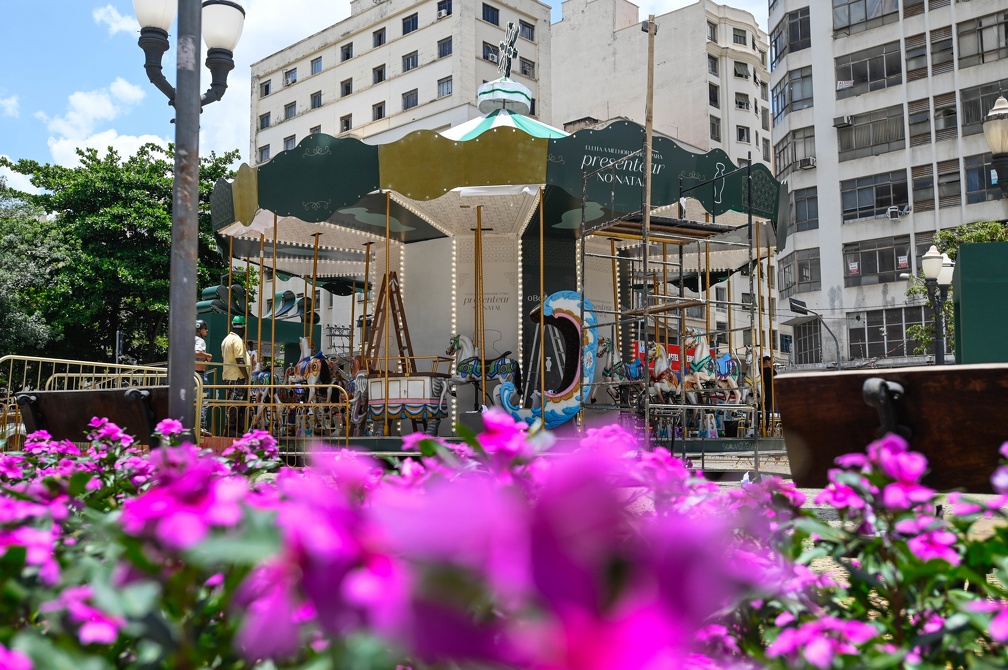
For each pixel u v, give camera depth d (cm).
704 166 1105
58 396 693
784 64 3988
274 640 74
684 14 4950
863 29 3738
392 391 1109
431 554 56
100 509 286
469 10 4297
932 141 3534
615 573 53
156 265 3341
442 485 65
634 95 4909
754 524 172
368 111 4616
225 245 1420
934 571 171
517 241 1323
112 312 3475
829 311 3744
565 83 5112
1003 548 174
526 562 54
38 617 174
